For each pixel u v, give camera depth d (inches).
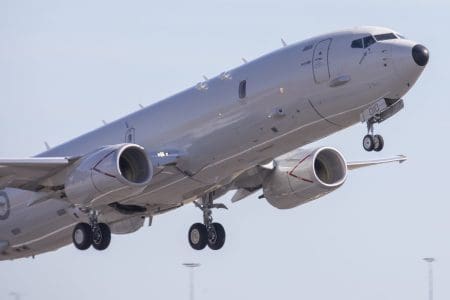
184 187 5044.3
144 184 4785.9
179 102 5039.4
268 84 4729.3
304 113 4665.4
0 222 5654.5
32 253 5772.6
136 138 5147.6
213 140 4881.9
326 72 4598.9
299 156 5206.7
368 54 4539.9
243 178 5251.0
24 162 4859.7
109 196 4817.9
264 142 4790.8
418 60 4468.5
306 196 5206.7
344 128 4729.3
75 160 4923.7
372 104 4569.4
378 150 4606.3
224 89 4867.1
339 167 5226.4
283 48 4805.6
